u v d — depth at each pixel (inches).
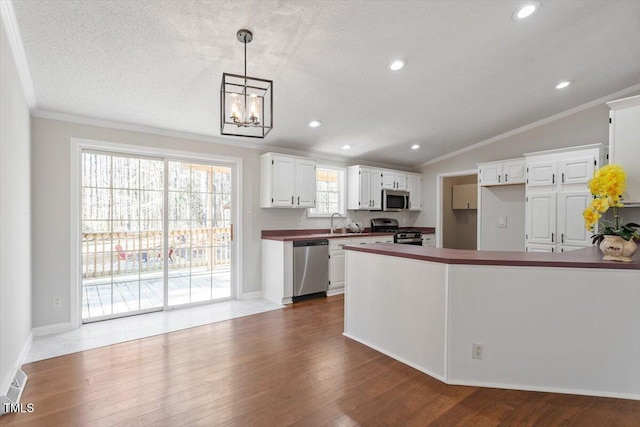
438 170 240.5
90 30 84.3
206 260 166.4
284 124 157.4
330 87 126.5
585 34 105.3
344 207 222.7
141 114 131.6
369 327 113.7
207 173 166.4
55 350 108.0
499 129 191.2
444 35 98.9
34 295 119.3
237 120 82.9
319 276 179.9
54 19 79.8
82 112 125.1
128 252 144.4
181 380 89.1
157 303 152.5
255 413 74.4
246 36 90.4
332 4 82.4
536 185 166.2
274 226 187.8
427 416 73.5
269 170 173.6
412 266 98.7
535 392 84.4
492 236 205.0
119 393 82.4
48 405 77.0
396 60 110.3
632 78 139.6
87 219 134.5
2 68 74.5
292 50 100.0
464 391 84.6
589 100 160.4
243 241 175.0
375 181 222.2
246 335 123.3
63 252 125.2
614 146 113.3
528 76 130.5
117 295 142.2
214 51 97.0
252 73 111.3
